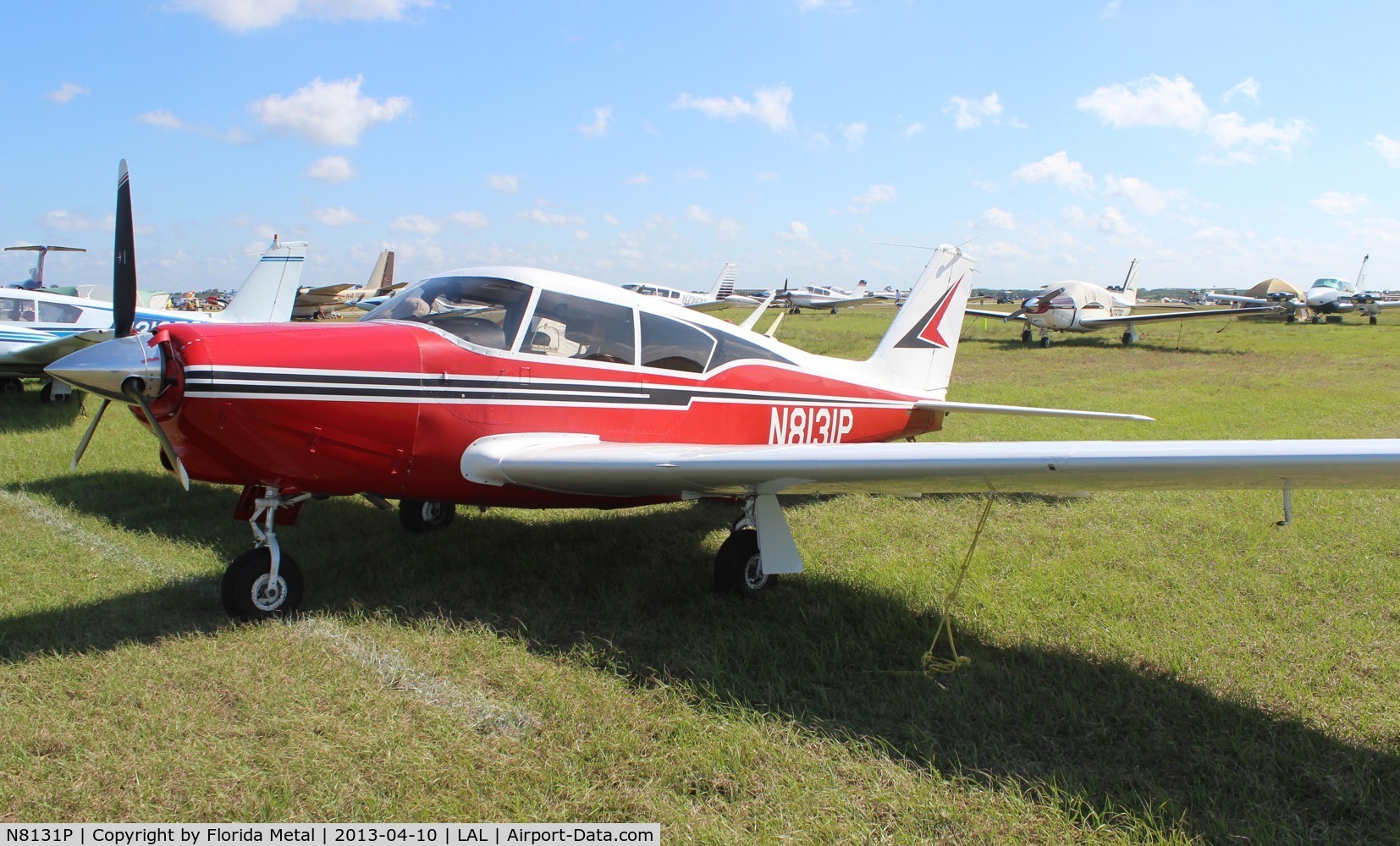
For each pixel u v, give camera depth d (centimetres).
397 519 528
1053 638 335
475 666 302
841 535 496
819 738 254
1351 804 221
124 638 320
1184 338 2558
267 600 347
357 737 245
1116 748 252
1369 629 340
